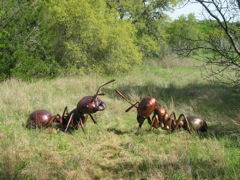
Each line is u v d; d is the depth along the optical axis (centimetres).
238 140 709
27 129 768
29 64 1523
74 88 1329
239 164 578
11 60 1470
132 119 930
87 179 542
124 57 2034
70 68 1806
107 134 787
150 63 2912
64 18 1769
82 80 1583
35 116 774
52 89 1295
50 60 1686
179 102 1165
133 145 689
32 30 1603
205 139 731
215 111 1015
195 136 752
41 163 586
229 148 680
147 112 733
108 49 1955
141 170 575
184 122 802
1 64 1454
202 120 804
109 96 1235
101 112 970
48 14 1762
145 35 2895
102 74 1922
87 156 632
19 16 1557
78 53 1809
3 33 1475
